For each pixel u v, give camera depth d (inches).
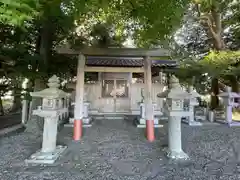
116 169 96.7
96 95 331.9
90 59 313.7
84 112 236.4
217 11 267.6
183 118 272.7
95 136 169.8
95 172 92.4
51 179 83.7
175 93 120.3
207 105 346.6
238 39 308.0
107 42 326.3
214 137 170.2
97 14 202.7
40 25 176.6
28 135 165.3
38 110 111.6
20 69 165.3
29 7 58.0
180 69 311.7
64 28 206.4
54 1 90.2
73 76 278.4
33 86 206.1
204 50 373.1
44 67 184.7
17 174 88.2
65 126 214.7
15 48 164.7
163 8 130.2
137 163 105.5
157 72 352.2
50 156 108.1
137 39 213.9
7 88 193.8
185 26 365.7
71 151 126.0
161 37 169.3
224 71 263.7
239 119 279.9
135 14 148.4
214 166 102.3
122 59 322.0
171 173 92.4
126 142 149.9
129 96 337.4
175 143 121.0
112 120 263.1
